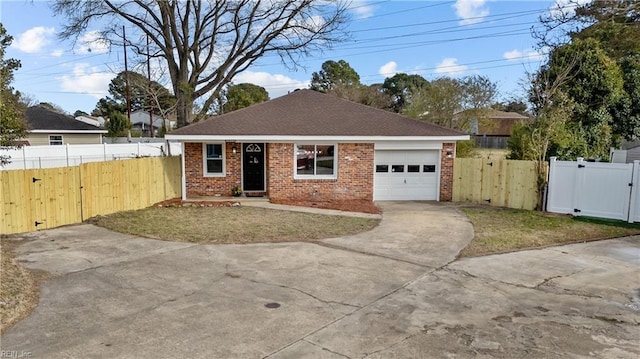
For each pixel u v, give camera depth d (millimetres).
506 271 7844
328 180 16062
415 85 50781
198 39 25875
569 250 9422
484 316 5781
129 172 13898
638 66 19000
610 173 12703
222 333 5180
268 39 26297
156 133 50219
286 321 5543
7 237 10086
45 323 5422
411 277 7449
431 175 16609
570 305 6219
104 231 10891
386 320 5613
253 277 7348
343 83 52750
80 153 22156
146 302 6172
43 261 8188
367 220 12602
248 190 17250
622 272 7844
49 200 11203
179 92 25562
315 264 8156
